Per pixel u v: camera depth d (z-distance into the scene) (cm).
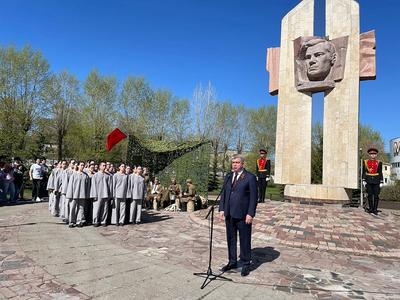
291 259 681
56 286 467
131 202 1025
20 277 494
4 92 2816
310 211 1113
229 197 582
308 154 1430
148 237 830
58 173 1137
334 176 1346
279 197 1916
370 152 1181
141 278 520
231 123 4569
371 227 941
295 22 1523
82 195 946
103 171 982
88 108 3497
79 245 713
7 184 1470
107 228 938
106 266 572
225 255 682
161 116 3953
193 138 3819
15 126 2817
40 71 2967
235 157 596
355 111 1317
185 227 983
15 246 672
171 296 452
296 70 1473
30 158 2730
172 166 1823
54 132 3416
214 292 474
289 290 496
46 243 713
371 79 1335
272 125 4725
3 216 1076
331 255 731
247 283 519
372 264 677
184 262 620
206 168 1698
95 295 443
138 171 1062
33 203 1516
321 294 485
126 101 3844
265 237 853
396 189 2748
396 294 498
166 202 1452
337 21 1401
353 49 1345
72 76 3509
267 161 1356
